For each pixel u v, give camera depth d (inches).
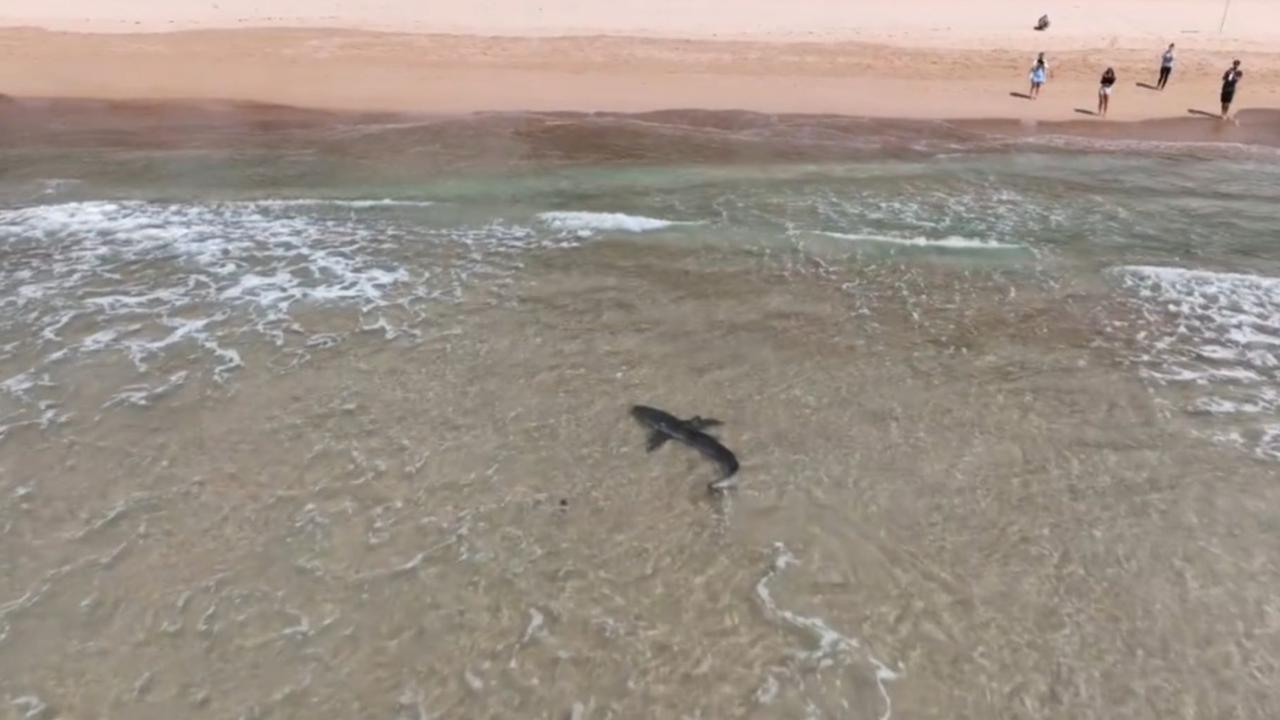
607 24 1352.1
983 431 419.8
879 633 307.0
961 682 289.1
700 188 733.9
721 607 315.9
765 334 502.3
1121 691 287.4
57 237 594.2
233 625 303.0
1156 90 1122.0
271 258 574.2
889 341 499.2
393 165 771.4
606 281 558.6
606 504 363.9
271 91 1018.1
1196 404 444.8
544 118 945.5
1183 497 377.7
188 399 422.9
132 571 323.9
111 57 1117.7
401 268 566.3
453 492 368.8
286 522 349.7
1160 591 328.5
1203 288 570.6
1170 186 775.7
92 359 452.8
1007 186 764.0
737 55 1221.7
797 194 726.5
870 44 1285.7
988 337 506.3
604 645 300.0
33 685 279.1
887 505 368.5
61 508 353.1
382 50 1188.5
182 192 688.4
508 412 422.6
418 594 318.0
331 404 423.8
